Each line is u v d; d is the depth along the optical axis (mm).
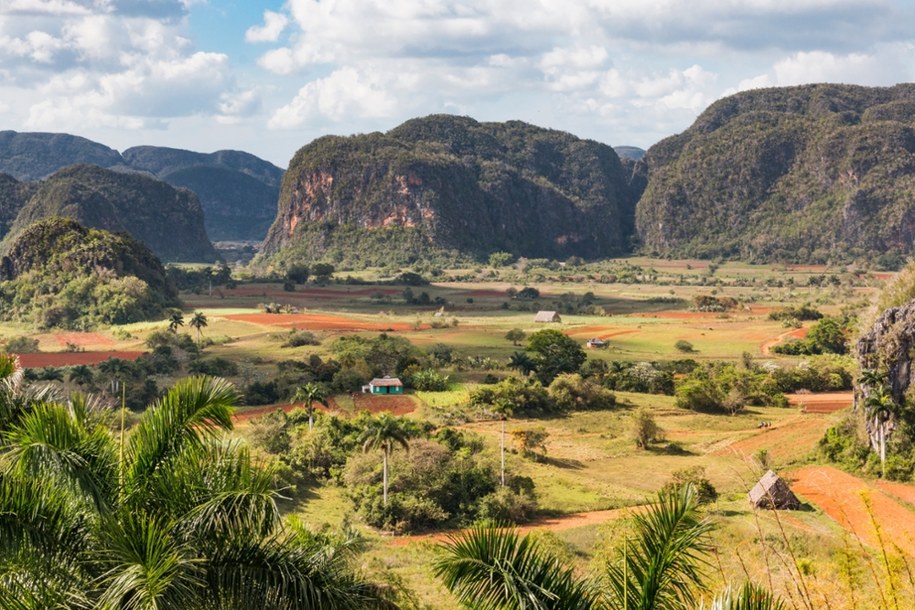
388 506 54531
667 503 12906
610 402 95875
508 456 69312
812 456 67688
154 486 14336
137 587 12406
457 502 57875
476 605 12461
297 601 13891
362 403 93500
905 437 62000
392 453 62062
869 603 15875
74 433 14367
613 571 12883
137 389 97375
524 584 12258
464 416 86938
